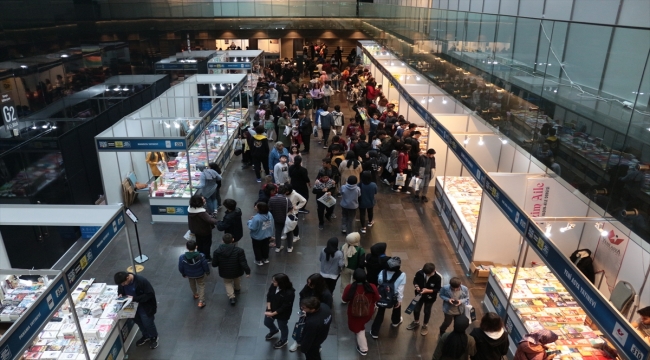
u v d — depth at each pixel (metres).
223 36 27.67
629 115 4.70
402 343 6.57
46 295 4.47
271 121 14.99
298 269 8.34
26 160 8.38
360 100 18.28
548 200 7.53
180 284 7.90
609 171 5.08
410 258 8.74
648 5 5.30
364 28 28.06
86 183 10.25
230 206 8.02
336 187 10.79
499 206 6.66
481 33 9.85
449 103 13.77
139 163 11.83
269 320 6.39
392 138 11.89
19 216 6.16
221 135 14.36
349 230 9.40
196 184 10.57
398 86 14.82
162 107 13.80
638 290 5.93
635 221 4.57
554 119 6.47
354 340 6.64
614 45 5.01
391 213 10.62
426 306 6.55
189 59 21.52
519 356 4.98
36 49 9.52
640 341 3.54
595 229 6.72
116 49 15.16
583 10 6.87
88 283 6.82
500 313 6.74
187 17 25.44
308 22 28.05
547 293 6.65
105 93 13.55
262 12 27.55
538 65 7.05
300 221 10.16
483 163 9.86
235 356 6.31
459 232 8.82
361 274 5.90
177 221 10.06
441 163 11.64
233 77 17.00
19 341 3.98
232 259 6.96
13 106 8.34
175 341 6.58
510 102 8.23
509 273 7.12
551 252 5.10
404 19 18.03
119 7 15.65
